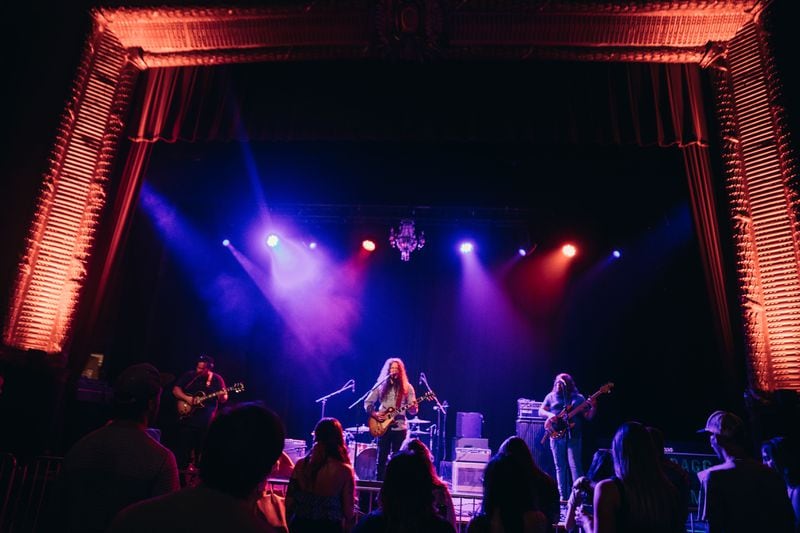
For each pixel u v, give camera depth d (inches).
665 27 271.0
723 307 253.0
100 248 275.1
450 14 277.7
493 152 360.2
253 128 296.7
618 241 469.4
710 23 267.9
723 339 248.7
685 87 282.8
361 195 441.4
